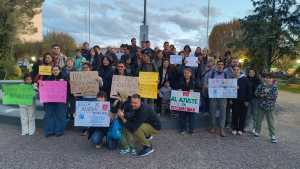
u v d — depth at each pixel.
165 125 9.68
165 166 6.53
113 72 9.23
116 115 7.66
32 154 7.16
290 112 14.07
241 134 9.34
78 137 8.68
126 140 7.32
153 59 10.62
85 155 7.16
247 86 9.14
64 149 7.58
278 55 14.66
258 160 7.01
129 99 7.59
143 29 15.91
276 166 6.64
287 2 14.00
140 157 7.09
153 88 9.50
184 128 9.30
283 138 9.07
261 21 14.23
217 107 9.32
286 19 14.24
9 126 9.87
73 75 8.83
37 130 9.41
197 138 8.80
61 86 8.63
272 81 8.65
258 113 9.02
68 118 9.54
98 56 11.03
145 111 7.33
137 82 8.88
